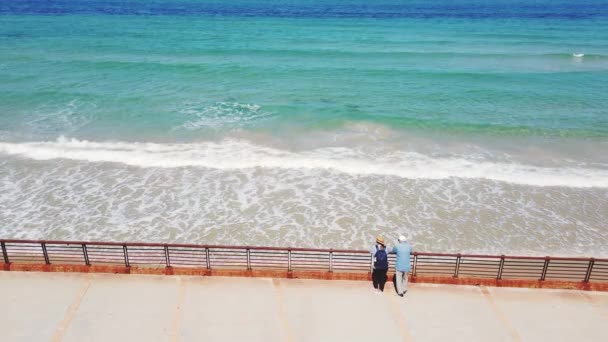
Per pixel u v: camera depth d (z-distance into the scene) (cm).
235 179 1605
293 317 803
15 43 4175
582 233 1330
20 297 840
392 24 6275
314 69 3275
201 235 1281
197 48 4062
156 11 7744
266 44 4388
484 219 1393
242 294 859
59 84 2730
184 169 1672
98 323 780
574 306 847
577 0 12288
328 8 8919
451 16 7562
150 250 1097
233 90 2716
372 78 3052
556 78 3117
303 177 1627
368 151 1855
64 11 7412
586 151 1891
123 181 1579
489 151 1883
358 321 796
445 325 790
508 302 853
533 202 1491
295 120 2188
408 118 2205
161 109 2316
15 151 1786
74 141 1889
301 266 1073
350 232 1310
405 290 868
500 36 5178
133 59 3512
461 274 1072
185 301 837
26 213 1367
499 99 2625
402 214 1409
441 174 1662
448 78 3073
